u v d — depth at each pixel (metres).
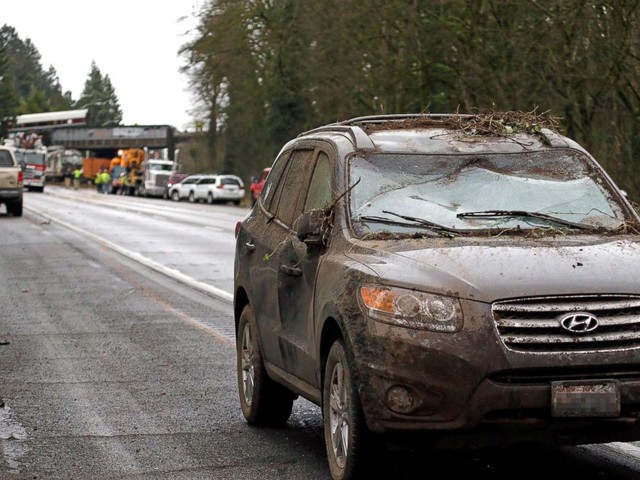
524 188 8.67
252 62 70.00
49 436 9.83
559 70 35.12
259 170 85.25
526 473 8.25
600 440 7.06
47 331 16.58
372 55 48.72
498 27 38.84
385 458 7.42
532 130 9.46
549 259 7.33
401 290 7.19
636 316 7.01
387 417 7.08
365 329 7.24
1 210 60.22
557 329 6.94
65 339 15.74
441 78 45.91
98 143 148.12
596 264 7.26
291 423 10.34
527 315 6.97
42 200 83.31
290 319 8.97
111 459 8.98
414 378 6.99
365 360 7.19
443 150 9.01
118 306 19.61
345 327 7.45
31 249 33.03
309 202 9.22
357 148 8.92
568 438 7.02
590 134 36.06
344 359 7.58
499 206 8.48
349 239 8.16
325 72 52.56
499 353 6.88
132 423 10.37
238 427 10.19
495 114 9.73
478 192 8.60
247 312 10.36
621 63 32.69
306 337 8.51
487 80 39.69
